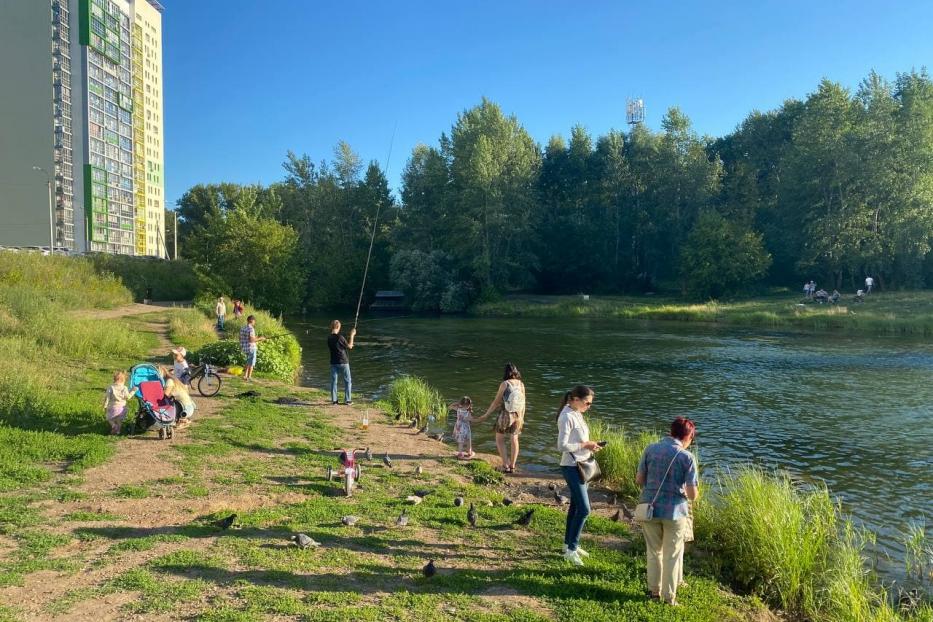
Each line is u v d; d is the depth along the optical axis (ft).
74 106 301.63
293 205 266.77
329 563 20.44
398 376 77.87
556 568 21.57
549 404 60.95
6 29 281.95
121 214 344.49
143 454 32.73
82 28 299.79
